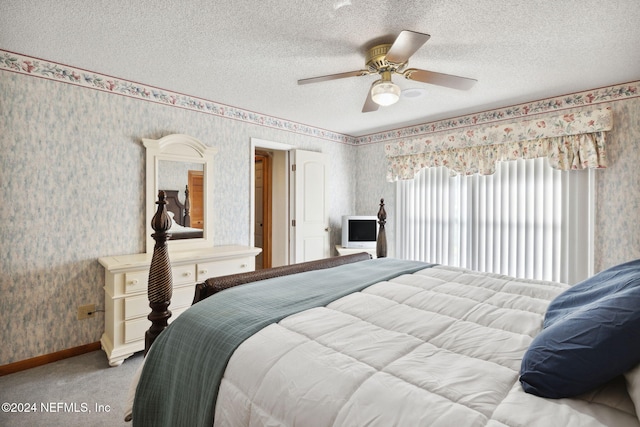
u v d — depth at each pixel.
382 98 2.23
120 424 1.86
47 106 2.55
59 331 2.63
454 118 4.00
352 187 5.16
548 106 3.28
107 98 2.83
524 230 3.42
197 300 1.75
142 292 2.63
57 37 2.19
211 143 3.50
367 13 1.89
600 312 0.86
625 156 2.85
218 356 1.14
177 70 2.71
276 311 1.40
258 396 0.97
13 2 1.80
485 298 1.62
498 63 2.51
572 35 2.10
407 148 4.32
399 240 4.62
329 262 2.48
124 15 1.93
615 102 2.90
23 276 2.48
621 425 0.70
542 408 0.76
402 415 0.77
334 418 0.82
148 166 3.03
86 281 2.75
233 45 2.28
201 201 3.40
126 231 2.96
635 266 1.21
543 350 0.86
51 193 2.58
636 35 2.09
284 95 3.28
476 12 1.86
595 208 3.00
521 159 3.44
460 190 3.96
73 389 2.21
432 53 2.35
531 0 1.74
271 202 5.25
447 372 0.93
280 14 1.91
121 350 2.53
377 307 1.47
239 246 3.57
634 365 0.76
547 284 1.85
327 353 1.04
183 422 1.18
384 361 1.00
